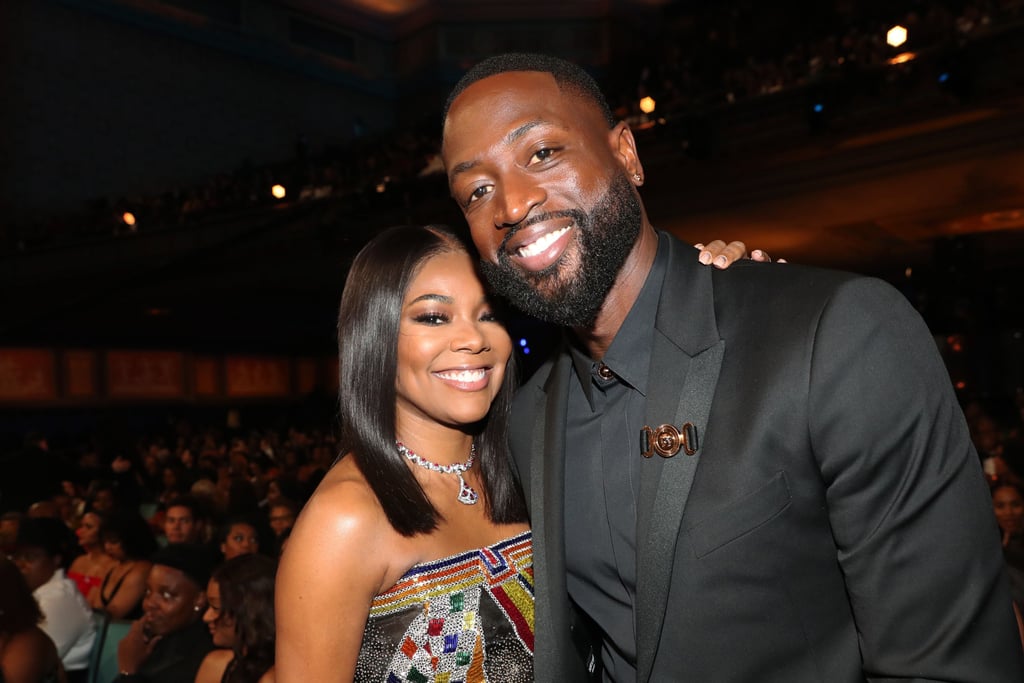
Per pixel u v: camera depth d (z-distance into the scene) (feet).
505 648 5.16
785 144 28.17
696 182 30.42
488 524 5.43
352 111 71.67
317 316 53.62
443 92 71.26
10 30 52.70
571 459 4.50
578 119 4.00
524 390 5.22
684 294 4.12
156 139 59.41
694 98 31.42
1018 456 12.39
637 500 4.12
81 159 55.52
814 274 3.82
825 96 26.68
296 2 67.87
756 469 3.60
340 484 4.83
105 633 11.82
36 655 9.54
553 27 69.56
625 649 4.34
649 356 4.18
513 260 4.02
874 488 3.37
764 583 3.61
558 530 4.44
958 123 24.94
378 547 4.77
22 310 46.44
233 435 45.80
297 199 42.04
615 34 69.05
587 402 4.51
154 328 49.62
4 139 51.96
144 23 59.11
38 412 44.34
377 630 4.88
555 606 4.40
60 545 11.85
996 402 24.86
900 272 42.19
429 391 5.06
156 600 10.09
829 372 3.45
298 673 4.66
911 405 3.34
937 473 3.33
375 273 5.03
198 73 62.08
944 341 33.73
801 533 3.58
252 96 65.05
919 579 3.30
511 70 4.11
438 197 34.78
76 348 46.14
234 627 8.54
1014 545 9.95
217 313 49.52
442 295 4.99
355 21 71.82
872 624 3.39
